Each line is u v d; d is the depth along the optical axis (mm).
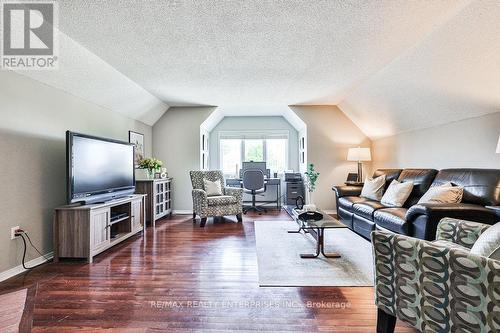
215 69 3314
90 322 1628
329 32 2383
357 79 3730
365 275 2326
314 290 2061
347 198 4176
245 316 1701
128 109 4406
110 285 2148
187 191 5500
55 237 2693
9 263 2334
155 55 2855
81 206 2770
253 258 2777
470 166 3117
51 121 2861
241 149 6613
